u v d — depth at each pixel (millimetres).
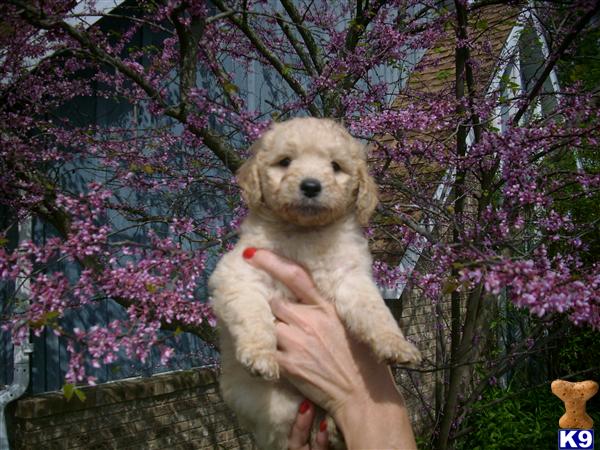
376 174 581
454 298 812
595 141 507
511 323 1123
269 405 388
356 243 400
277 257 384
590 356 1194
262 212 402
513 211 504
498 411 1029
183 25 501
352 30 720
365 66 646
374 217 607
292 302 391
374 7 714
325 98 679
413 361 335
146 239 727
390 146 638
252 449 941
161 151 695
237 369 401
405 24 761
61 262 663
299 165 378
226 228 550
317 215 366
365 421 350
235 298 364
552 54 600
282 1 754
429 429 1063
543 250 435
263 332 345
